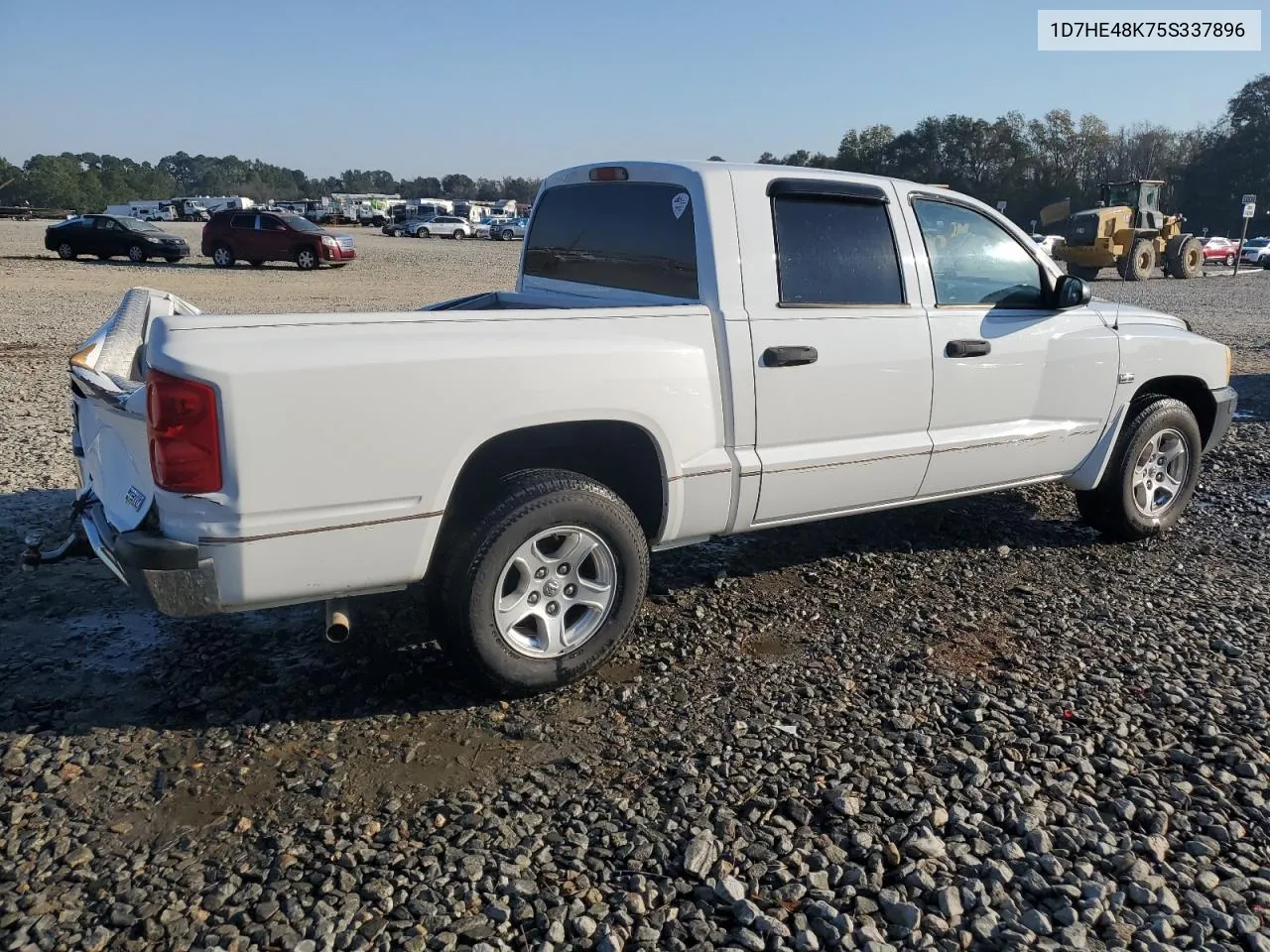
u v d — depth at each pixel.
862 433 4.37
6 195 115.88
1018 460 4.97
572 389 3.53
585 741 3.43
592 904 2.62
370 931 2.50
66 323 14.70
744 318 3.96
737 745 3.40
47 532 5.33
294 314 3.21
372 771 3.22
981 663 4.05
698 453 3.91
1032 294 4.98
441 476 3.36
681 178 4.11
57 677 3.79
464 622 3.44
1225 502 6.45
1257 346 13.95
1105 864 2.82
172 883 2.68
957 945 2.50
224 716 3.54
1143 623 4.47
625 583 3.74
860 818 3.00
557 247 5.00
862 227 4.36
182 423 2.99
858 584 4.92
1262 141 71.75
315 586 3.26
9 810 2.97
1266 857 2.86
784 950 2.47
